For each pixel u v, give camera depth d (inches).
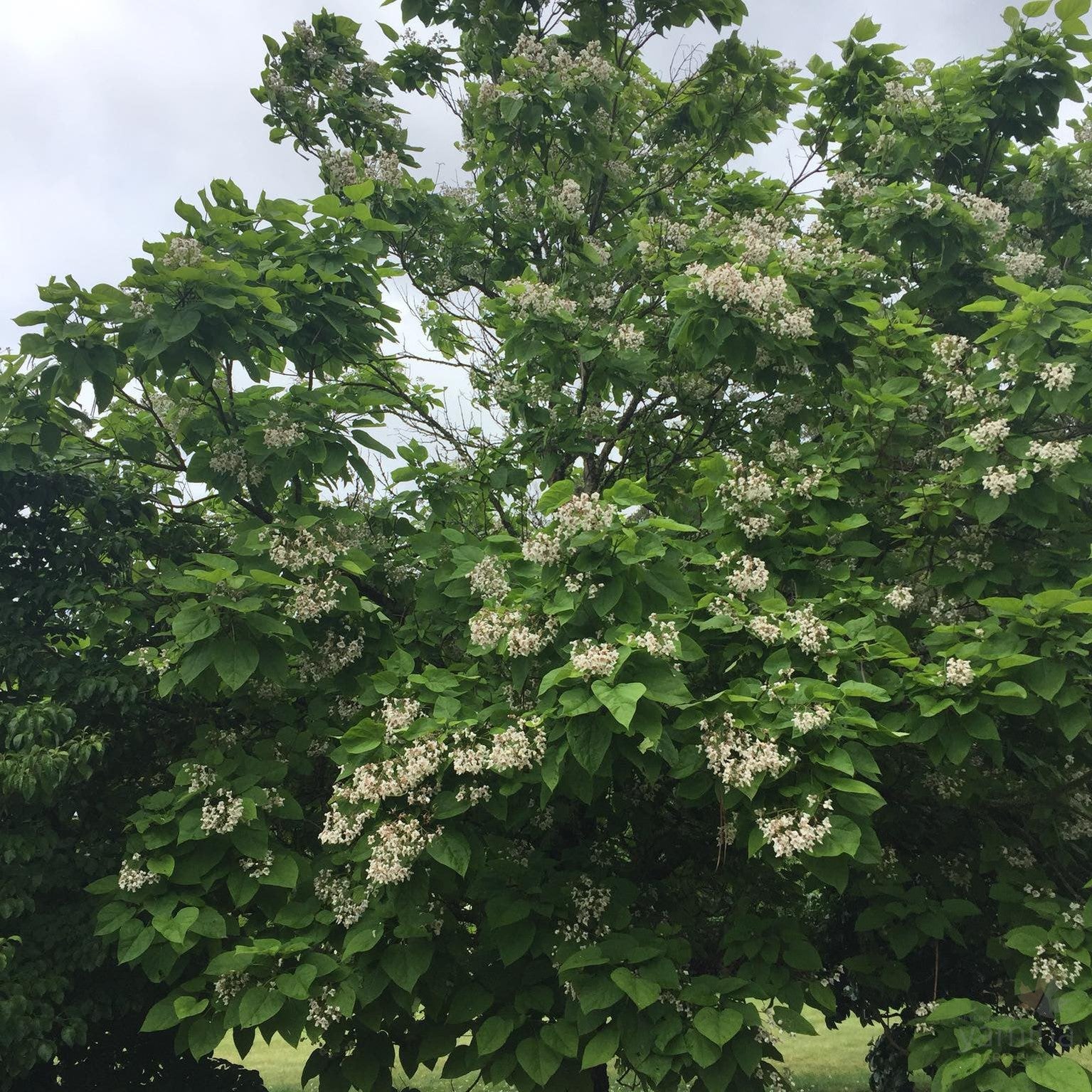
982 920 266.8
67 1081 270.7
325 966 188.5
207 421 248.4
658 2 328.8
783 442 256.5
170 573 257.4
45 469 272.2
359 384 316.8
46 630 276.4
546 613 186.5
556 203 304.7
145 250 217.3
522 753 173.9
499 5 327.0
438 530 283.7
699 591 217.2
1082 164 321.4
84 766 227.8
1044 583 233.8
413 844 175.5
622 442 329.7
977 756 251.9
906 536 241.6
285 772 224.8
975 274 290.4
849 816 169.2
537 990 198.1
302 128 323.0
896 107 304.3
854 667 199.9
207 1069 299.0
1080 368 214.8
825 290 255.9
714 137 348.5
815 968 202.7
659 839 271.0
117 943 236.7
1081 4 285.0
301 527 225.5
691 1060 177.9
